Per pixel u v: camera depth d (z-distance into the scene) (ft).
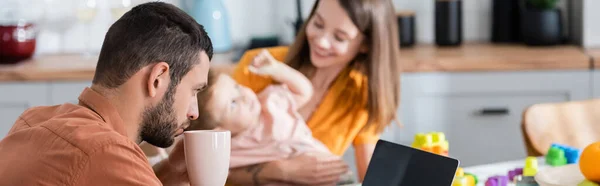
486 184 6.00
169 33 4.81
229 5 12.72
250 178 6.81
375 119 7.59
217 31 12.03
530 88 11.03
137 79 4.78
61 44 12.44
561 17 12.27
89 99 4.82
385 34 7.53
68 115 4.74
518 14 12.69
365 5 7.34
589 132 8.05
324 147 7.19
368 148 7.57
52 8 12.34
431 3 12.88
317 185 6.86
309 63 7.77
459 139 11.19
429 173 5.01
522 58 10.97
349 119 7.57
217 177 5.11
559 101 11.07
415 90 11.01
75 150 4.41
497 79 11.02
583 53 11.27
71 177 4.36
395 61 7.70
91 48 12.33
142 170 4.47
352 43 7.45
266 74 7.31
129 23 4.82
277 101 7.13
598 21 11.85
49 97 10.61
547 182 5.65
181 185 5.89
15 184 4.49
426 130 11.13
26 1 12.21
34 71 10.53
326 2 7.42
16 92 10.58
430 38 12.94
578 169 6.08
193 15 11.98
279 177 6.77
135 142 4.91
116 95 4.80
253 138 6.89
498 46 12.34
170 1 12.12
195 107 5.09
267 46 12.15
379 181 5.36
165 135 4.95
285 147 6.93
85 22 12.29
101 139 4.43
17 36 10.96
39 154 4.52
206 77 5.08
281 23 12.80
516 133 11.18
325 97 7.63
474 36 12.97
